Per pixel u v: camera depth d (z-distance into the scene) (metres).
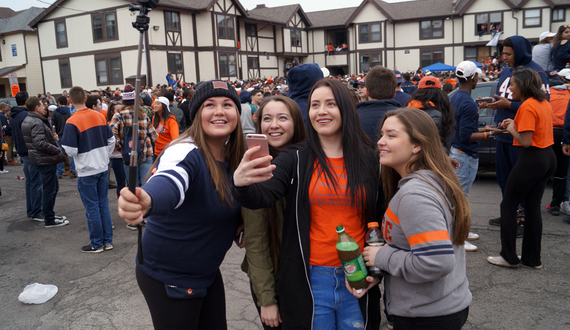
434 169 1.64
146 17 1.42
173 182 1.53
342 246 1.71
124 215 1.32
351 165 1.79
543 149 3.37
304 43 35.09
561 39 6.14
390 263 1.61
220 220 1.80
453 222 1.62
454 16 30.23
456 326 1.62
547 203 5.64
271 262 1.94
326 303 1.82
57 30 24.50
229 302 3.34
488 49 30.11
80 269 4.12
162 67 22.53
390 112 1.77
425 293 1.60
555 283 3.35
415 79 14.73
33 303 3.42
